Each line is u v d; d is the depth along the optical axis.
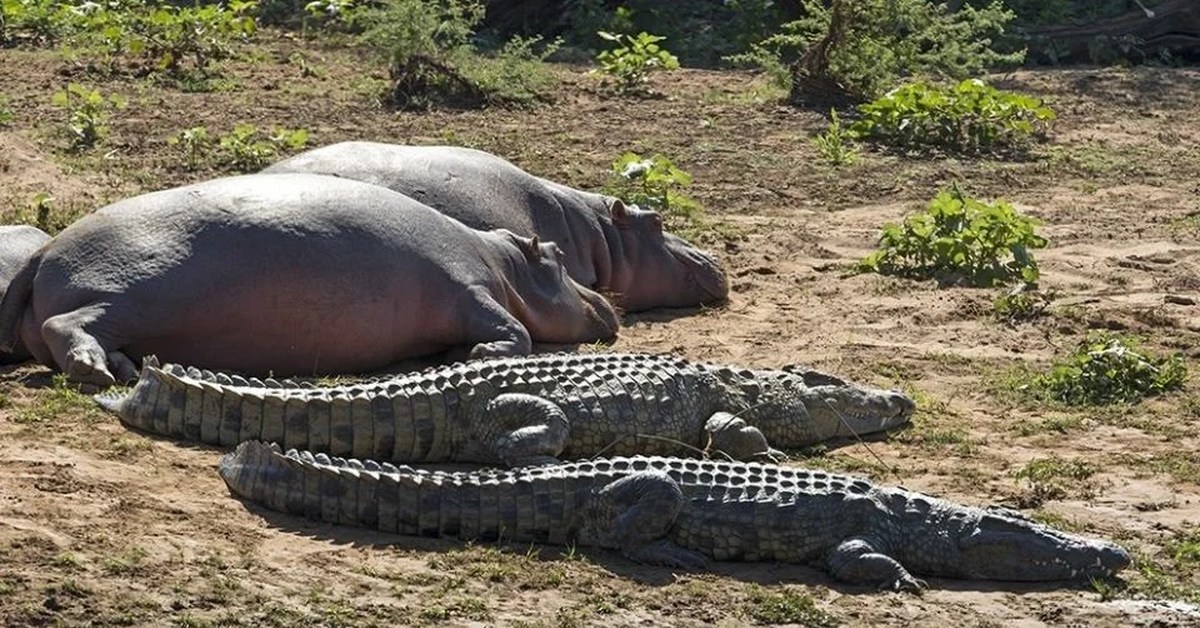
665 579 15.04
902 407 19.91
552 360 18.33
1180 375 22.06
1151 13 52.19
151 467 16.62
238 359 20.50
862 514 15.56
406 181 24.20
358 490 15.58
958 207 28.34
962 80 45.28
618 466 15.86
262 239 20.39
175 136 33.72
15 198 28.44
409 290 20.98
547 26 51.56
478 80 39.84
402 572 14.64
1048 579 15.60
